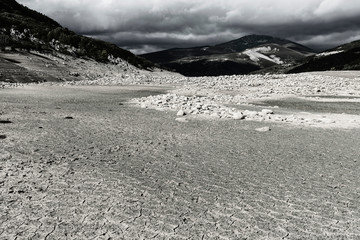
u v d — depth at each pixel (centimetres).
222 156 1120
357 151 1194
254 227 647
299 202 761
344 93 3475
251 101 2889
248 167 1005
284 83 4319
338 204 752
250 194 802
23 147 1148
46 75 4681
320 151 1195
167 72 9850
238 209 723
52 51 6612
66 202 734
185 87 4112
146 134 1446
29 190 788
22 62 5109
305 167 1010
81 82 4450
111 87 4028
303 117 1955
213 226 649
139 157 1090
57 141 1261
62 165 978
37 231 614
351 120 1844
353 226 655
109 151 1148
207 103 2517
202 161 1060
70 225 638
